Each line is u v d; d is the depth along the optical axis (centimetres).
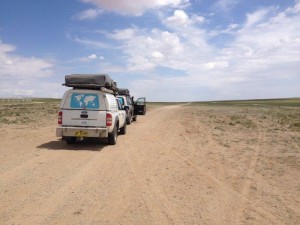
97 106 1288
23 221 534
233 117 3206
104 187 745
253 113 4266
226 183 807
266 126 2277
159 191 727
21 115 2884
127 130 2016
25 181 773
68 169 911
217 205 644
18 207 598
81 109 1286
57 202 632
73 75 1321
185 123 2570
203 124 2467
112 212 589
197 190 742
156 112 4659
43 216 558
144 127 2225
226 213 602
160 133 1858
